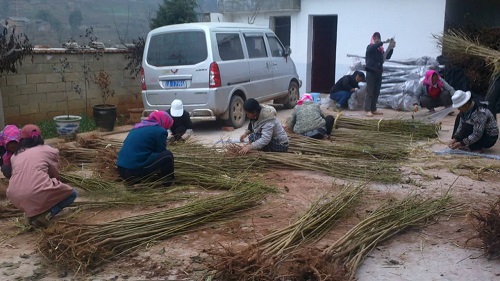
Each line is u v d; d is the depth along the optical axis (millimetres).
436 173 6766
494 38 11734
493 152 7863
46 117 10289
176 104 7918
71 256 4047
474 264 4160
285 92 12086
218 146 7801
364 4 13625
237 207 5254
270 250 3982
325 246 4203
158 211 5238
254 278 3643
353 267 3943
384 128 8875
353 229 4422
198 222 4898
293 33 15109
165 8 16016
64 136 9156
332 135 8422
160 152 5957
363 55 13883
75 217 5164
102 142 7527
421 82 11430
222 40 9859
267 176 6531
